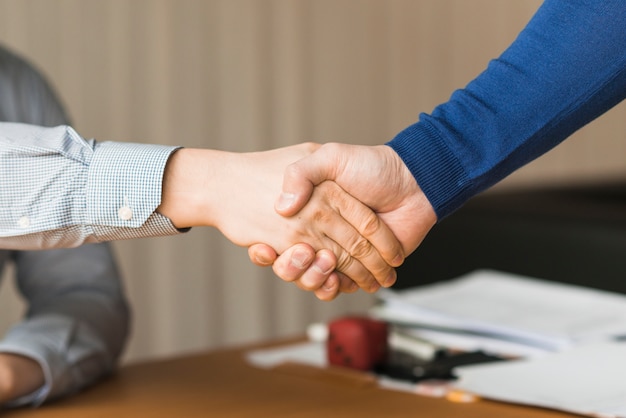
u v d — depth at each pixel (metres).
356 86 3.25
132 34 2.67
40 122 1.40
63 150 0.91
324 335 1.33
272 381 1.09
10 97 1.38
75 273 1.31
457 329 1.22
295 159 0.96
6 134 0.93
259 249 0.96
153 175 0.92
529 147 0.93
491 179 0.94
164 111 2.75
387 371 1.12
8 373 1.00
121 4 2.64
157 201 0.92
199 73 2.82
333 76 3.18
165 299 2.81
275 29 3.01
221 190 0.94
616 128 3.93
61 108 1.45
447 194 0.94
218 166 0.95
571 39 0.89
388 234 0.95
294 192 0.92
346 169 0.92
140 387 1.08
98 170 0.92
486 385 1.01
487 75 0.94
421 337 1.22
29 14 2.47
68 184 0.91
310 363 1.17
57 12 2.52
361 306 3.37
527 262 1.99
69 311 1.20
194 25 2.80
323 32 3.14
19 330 1.11
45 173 0.91
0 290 2.45
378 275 0.99
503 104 0.92
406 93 3.39
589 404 0.94
